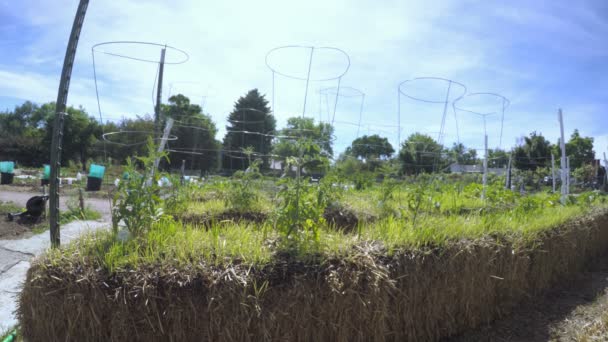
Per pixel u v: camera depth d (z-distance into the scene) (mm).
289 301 2230
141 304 2090
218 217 4590
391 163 7484
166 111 10242
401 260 2697
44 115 62875
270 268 2273
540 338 3281
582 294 4480
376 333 2502
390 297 2631
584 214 5934
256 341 2172
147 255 2291
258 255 2357
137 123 10969
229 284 2137
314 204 2695
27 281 2270
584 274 5289
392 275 2617
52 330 2146
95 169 14117
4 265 4746
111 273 2166
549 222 4605
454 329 3127
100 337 2121
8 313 3371
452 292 3020
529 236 3998
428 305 2848
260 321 2162
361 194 6531
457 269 3041
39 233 6582
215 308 2096
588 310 3928
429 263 2850
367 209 5270
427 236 3025
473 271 3186
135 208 2656
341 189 5238
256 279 2211
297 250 2506
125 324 2088
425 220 3527
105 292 2131
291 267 2344
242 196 5082
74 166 26891
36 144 36438
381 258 2648
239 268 2252
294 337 2258
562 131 8125
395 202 5723
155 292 2107
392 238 2906
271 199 5551
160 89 4418
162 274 2156
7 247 5574
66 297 2129
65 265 2242
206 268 2207
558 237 4586
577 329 3428
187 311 2109
